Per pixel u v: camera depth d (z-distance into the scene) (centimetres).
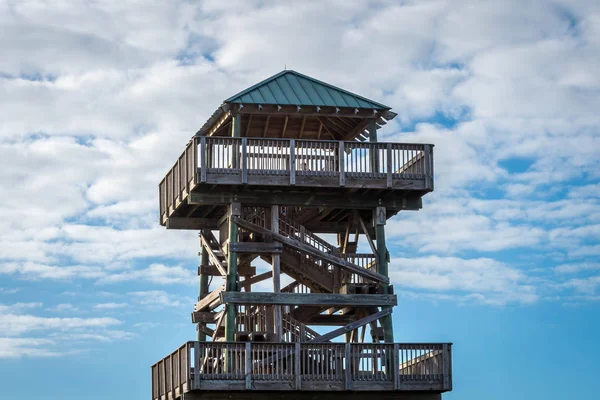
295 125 4519
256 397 3866
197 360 3806
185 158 4153
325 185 4075
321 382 3884
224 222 4294
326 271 4309
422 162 4169
